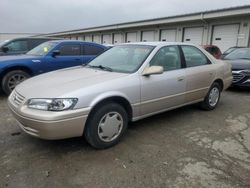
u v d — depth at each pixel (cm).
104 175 291
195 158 335
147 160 327
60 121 300
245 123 477
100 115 338
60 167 306
